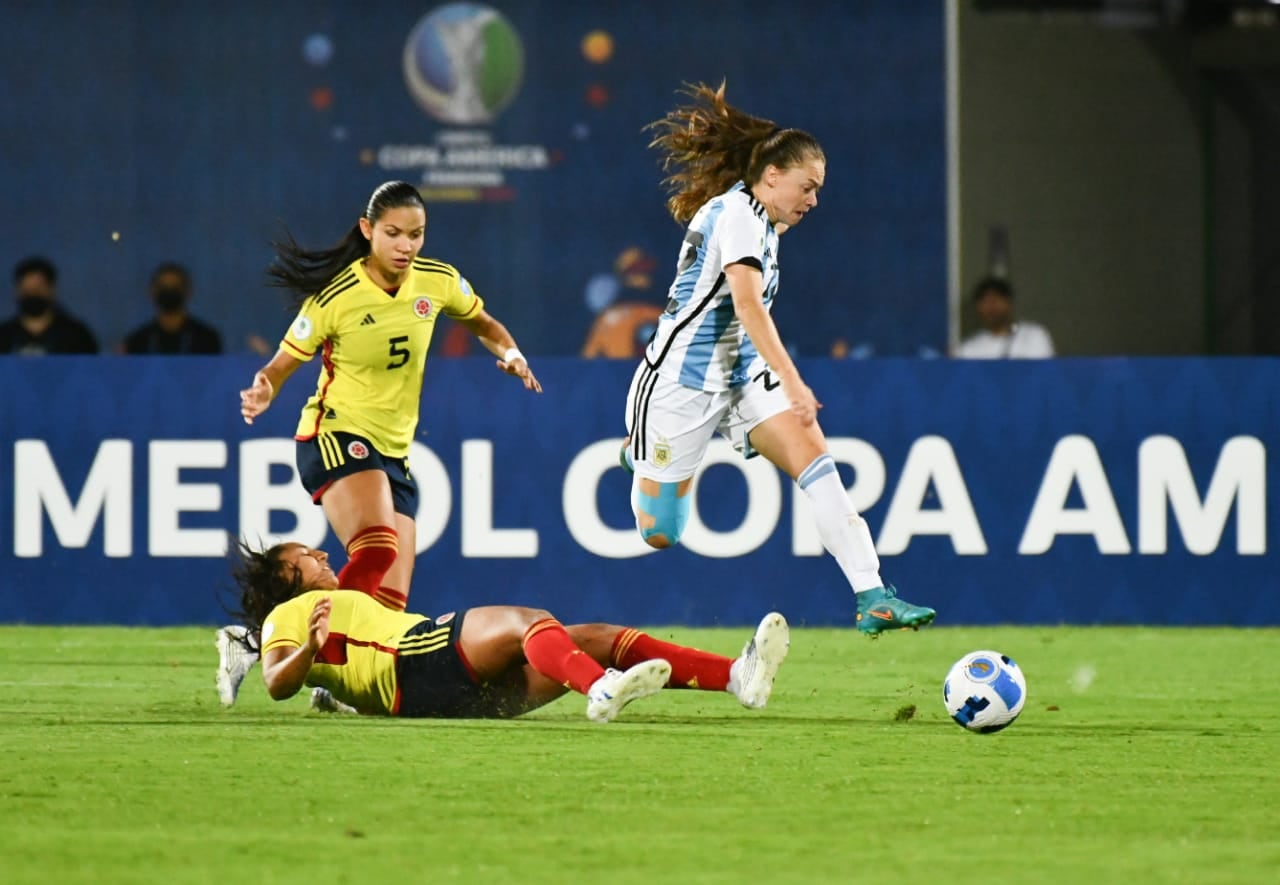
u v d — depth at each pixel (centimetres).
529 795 1307
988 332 4038
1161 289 4656
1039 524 2786
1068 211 4594
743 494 2773
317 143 4306
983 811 1259
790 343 4403
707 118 1736
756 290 1631
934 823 1215
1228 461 2786
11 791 1316
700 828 1192
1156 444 2786
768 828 1195
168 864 1080
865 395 2767
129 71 4262
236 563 2705
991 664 1656
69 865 1077
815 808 1266
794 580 2780
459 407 2748
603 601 2762
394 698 1709
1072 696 2023
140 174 4278
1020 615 2784
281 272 1966
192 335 3784
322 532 2723
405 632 1706
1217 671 2270
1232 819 1236
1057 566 2791
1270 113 4691
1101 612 2792
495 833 1173
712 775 1398
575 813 1241
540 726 1664
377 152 4319
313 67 4297
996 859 1102
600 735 1606
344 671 1723
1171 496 2789
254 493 2723
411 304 1967
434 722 1689
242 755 1480
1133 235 4638
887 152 4394
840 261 4394
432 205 4319
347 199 4322
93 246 4272
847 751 1531
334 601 1731
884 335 4409
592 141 4334
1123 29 4612
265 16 4281
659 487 1753
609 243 4344
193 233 4297
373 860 1092
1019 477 2784
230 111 4291
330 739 1568
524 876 1053
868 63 4381
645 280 4347
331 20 4288
